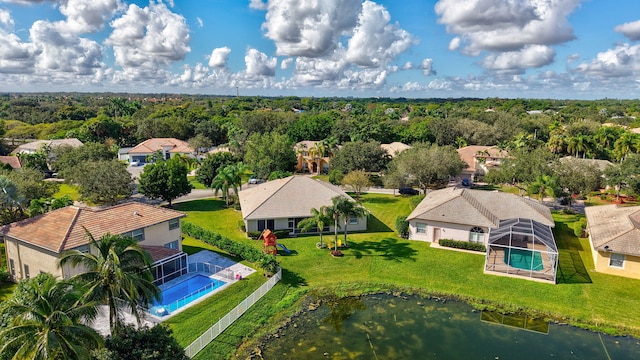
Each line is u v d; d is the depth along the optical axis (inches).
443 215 1808.6
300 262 1632.6
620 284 1411.2
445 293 1393.9
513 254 1673.2
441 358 1071.6
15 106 7436.0
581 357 1071.6
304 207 1973.4
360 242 1851.6
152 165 2405.3
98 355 733.3
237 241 1862.7
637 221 1590.8
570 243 1813.5
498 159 3415.4
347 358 1066.1
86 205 2438.5
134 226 1448.1
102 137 4835.1
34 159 3388.3
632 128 5009.8
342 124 4950.8
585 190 2224.4
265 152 3267.7
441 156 2623.0
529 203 1985.7
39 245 1279.5
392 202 2615.7
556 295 1354.6
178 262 1480.1
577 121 4872.0
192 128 5502.0
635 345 1114.7
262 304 1312.7
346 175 2787.9
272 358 1062.4
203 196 2773.1
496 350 1102.4
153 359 783.1
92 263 898.7
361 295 1397.6
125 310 1176.2
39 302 688.4
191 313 1226.0
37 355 634.2
